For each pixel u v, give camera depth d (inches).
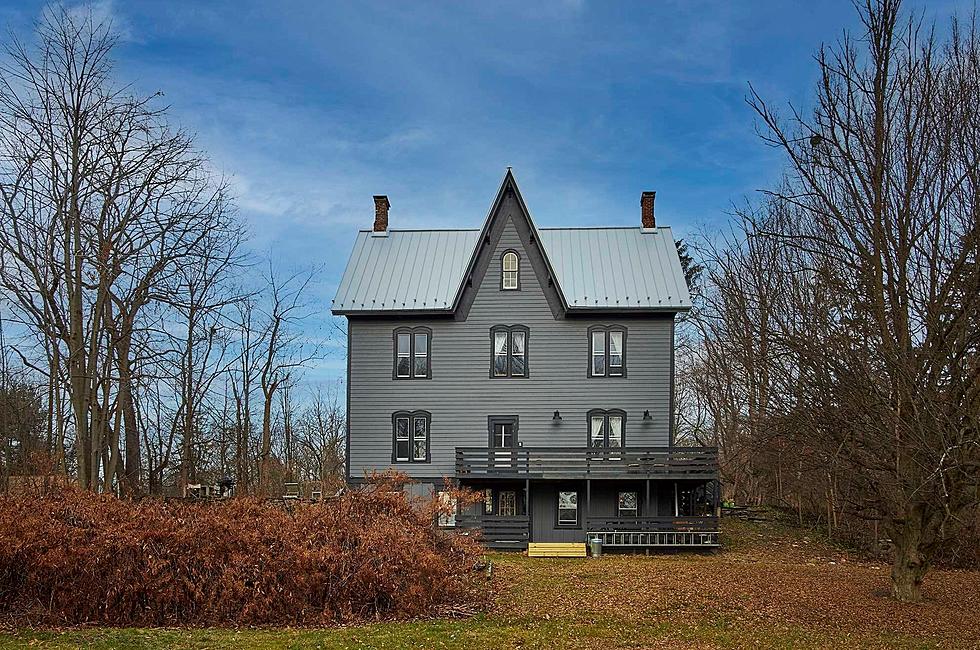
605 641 580.1
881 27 659.4
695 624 647.1
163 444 1689.2
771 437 793.6
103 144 1015.0
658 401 1302.9
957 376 593.0
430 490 1301.7
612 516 1263.5
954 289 604.4
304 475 2356.1
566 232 1478.8
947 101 611.5
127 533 606.5
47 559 589.9
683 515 1332.4
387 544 640.4
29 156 981.8
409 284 1379.2
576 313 1311.5
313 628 583.2
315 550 619.5
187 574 605.0
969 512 971.3
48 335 1007.6
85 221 1014.4
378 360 1341.0
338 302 1346.0
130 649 510.0
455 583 698.8
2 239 973.8
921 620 667.4
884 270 666.2
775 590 804.6
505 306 1334.9
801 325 770.2
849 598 759.7
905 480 626.8
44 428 1416.1
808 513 1460.4
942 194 611.5
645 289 1338.6
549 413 1311.5
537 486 1272.1
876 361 627.2
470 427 1317.7
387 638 550.9
